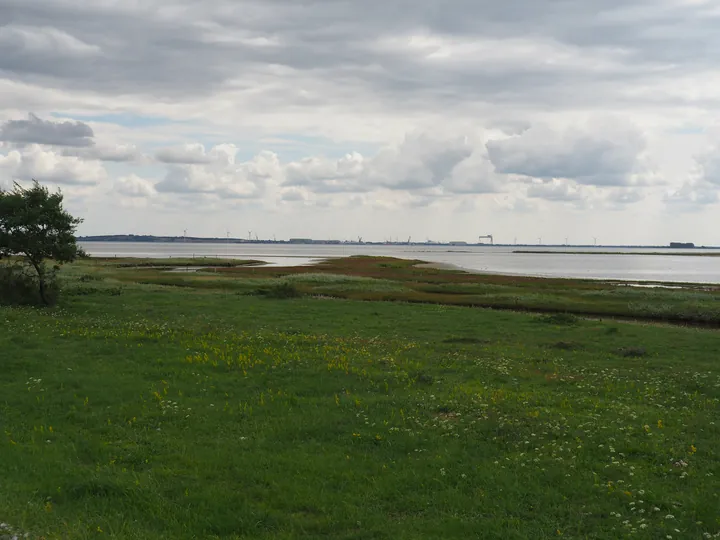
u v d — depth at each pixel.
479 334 36.19
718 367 26.55
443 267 145.62
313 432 15.98
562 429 16.42
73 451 13.92
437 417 17.47
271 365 23.67
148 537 9.94
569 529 10.82
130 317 38.47
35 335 27.73
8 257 43.91
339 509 11.42
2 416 16.41
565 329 38.84
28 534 9.45
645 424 17.12
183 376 21.50
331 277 84.81
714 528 10.84
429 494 12.27
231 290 66.12
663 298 63.22
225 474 12.97
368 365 24.55
